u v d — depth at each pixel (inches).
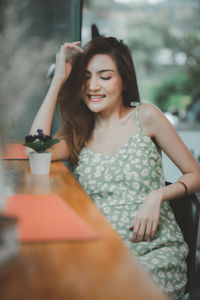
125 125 62.6
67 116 64.7
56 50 90.7
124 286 23.0
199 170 60.1
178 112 161.5
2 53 39.4
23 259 27.0
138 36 164.9
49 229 33.0
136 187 58.1
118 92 62.6
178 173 111.7
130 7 159.0
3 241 25.1
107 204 57.5
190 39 165.3
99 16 116.6
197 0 162.7
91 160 61.4
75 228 33.4
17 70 38.9
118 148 61.3
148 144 60.2
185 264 53.3
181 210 58.6
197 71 165.8
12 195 44.6
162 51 167.3
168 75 167.0
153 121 61.2
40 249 28.9
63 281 23.6
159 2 162.7
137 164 58.9
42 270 25.2
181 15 164.9
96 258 27.4
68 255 27.8
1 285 23.1
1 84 37.8
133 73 64.6
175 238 54.6
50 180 53.1
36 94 85.4
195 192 58.1
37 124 64.9
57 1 95.3
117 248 29.3
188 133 146.9
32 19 88.1
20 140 87.2
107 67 61.4
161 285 47.0
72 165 64.8
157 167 60.9
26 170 59.7
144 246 52.1
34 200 42.5
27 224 34.3
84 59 62.3
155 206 52.8
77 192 46.9
